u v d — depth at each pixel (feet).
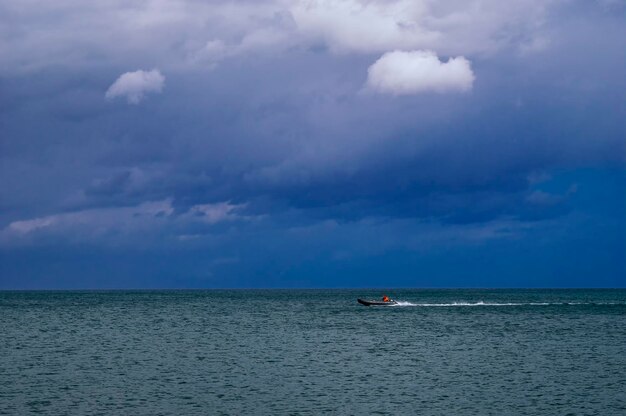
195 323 358.43
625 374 177.58
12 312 470.39
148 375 175.52
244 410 136.67
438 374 177.68
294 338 270.05
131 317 412.98
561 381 167.22
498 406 140.36
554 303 631.56
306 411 135.95
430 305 570.46
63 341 259.39
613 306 552.82
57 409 136.26
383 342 254.06
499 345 243.60
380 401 144.77
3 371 181.06
